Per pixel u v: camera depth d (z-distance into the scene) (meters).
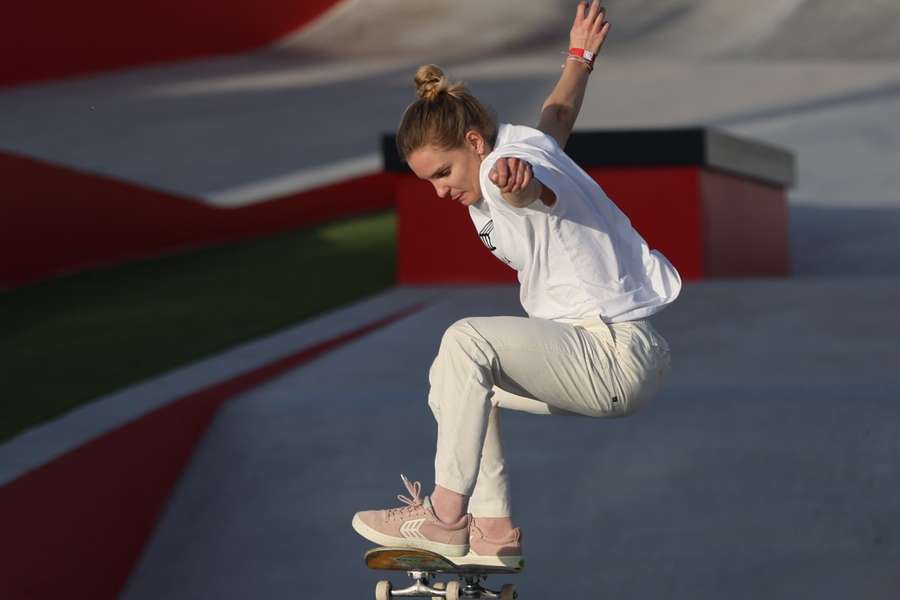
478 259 48.47
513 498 26.47
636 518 25.58
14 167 58.00
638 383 13.77
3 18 121.25
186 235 65.31
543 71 119.56
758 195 56.56
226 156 89.75
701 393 30.11
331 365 34.75
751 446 27.48
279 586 24.89
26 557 23.61
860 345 34.03
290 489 27.80
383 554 14.18
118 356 41.09
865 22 131.50
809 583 23.25
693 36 133.25
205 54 138.75
